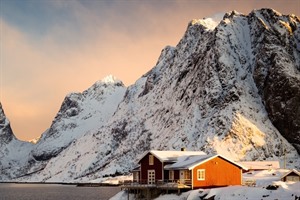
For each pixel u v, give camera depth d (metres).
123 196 103.94
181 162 99.75
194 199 87.94
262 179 122.56
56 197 168.75
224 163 99.88
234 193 84.00
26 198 171.38
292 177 114.62
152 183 101.00
